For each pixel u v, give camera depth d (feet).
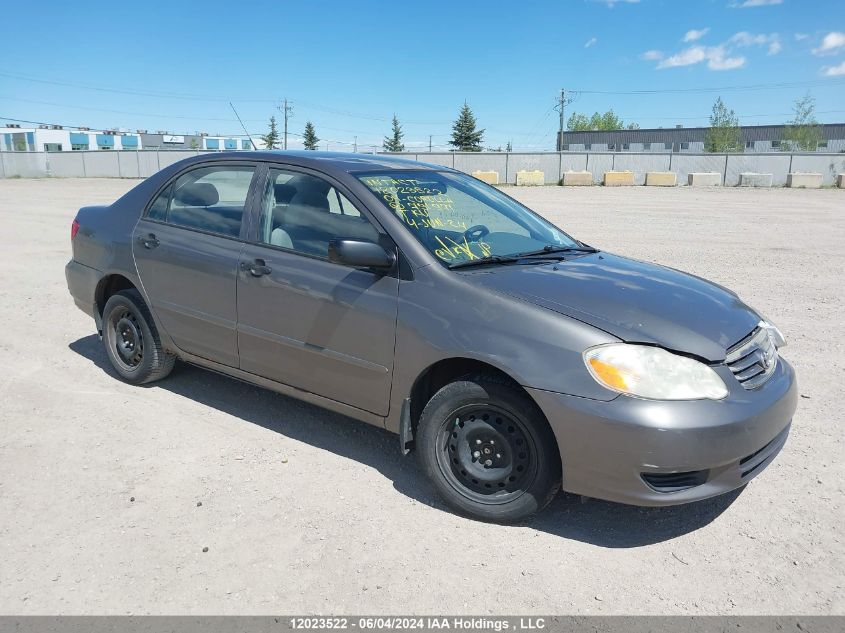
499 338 10.34
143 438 13.66
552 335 10.07
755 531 10.80
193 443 13.51
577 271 12.16
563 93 245.24
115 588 9.14
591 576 9.62
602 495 9.92
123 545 10.09
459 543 10.34
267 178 13.80
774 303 26.07
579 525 10.94
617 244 42.27
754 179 119.14
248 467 12.58
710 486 9.88
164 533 10.41
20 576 9.34
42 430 13.94
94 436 13.70
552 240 14.34
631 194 96.63
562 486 10.27
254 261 13.24
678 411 9.46
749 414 9.82
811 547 10.37
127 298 15.93
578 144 323.16
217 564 9.69
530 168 138.00
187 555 9.88
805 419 15.14
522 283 11.14
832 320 23.52
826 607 9.00
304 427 14.42
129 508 11.09
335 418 14.93
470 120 253.03
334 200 12.73
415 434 11.74
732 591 9.32
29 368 17.72
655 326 10.21
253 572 9.53
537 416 10.18
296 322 12.65
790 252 39.27
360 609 8.83
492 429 10.66
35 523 10.61
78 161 158.10
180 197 15.26
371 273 11.79
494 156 137.39
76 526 10.55
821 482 12.35
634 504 9.75
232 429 14.23
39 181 136.36
